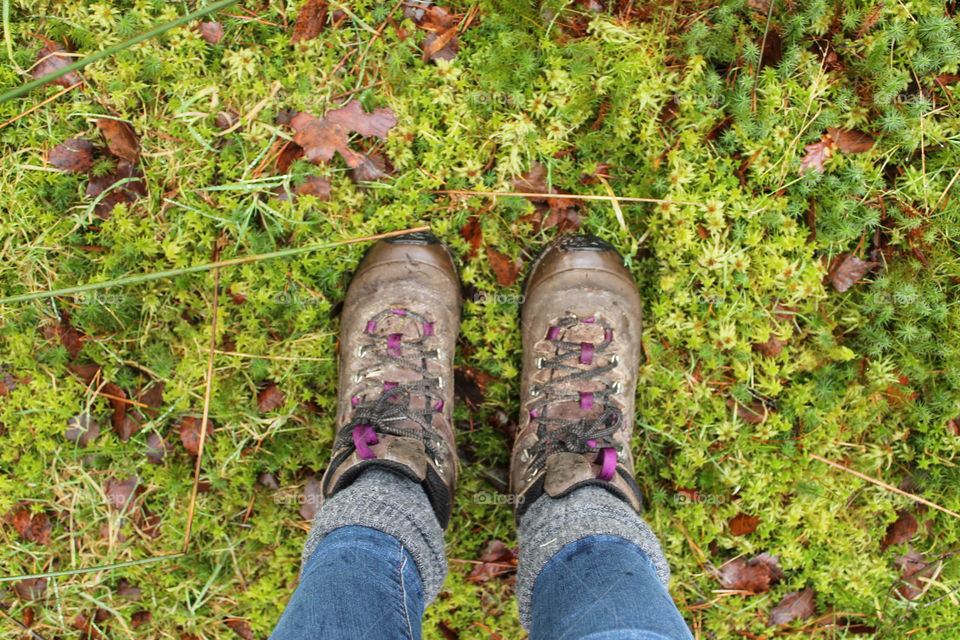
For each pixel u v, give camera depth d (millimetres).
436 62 879
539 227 896
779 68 858
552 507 766
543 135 877
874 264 889
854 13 846
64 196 872
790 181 869
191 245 880
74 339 879
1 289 875
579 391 852
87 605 900
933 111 875
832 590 896
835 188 875
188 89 869
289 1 876
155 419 890
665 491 899
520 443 854
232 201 868
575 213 892
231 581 890
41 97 869
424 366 857
